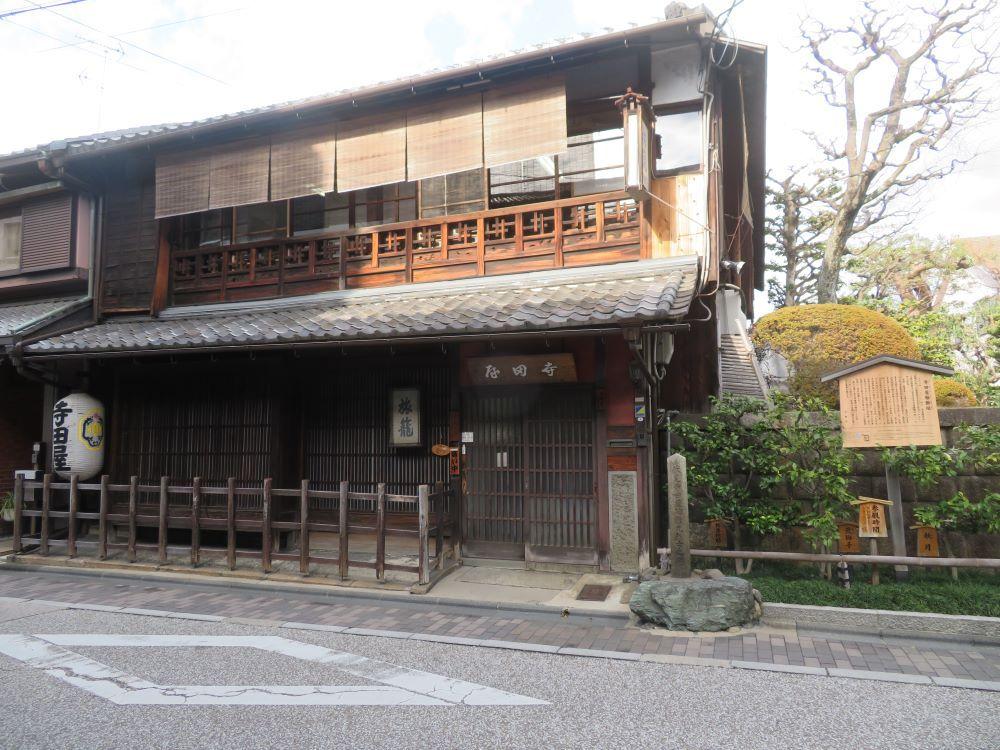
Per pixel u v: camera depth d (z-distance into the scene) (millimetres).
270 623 7000
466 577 8469
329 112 10195
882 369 7551
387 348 9875
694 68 9070
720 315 14562
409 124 9938
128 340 10000
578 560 8625
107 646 6246
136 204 12180
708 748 4078
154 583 8906
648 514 8406
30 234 13109
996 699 4812
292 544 10289
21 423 13164
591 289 8672
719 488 7996
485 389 9305
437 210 10766
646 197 8336
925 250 25203
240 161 10867
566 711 4660
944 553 7902
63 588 8688
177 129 10836
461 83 9414
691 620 6438
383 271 10438
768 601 6820
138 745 4180
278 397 10141
